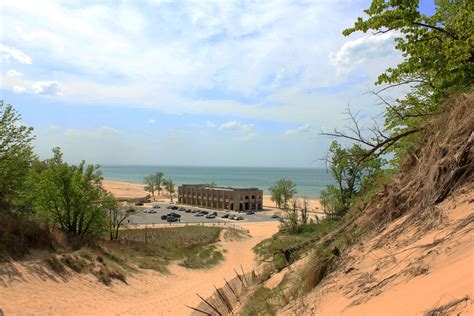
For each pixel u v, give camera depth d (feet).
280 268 32.12
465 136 15.94
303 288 18.83
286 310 17.17
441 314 7.10
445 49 22.21
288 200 371.15
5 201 85.25
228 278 124.98
